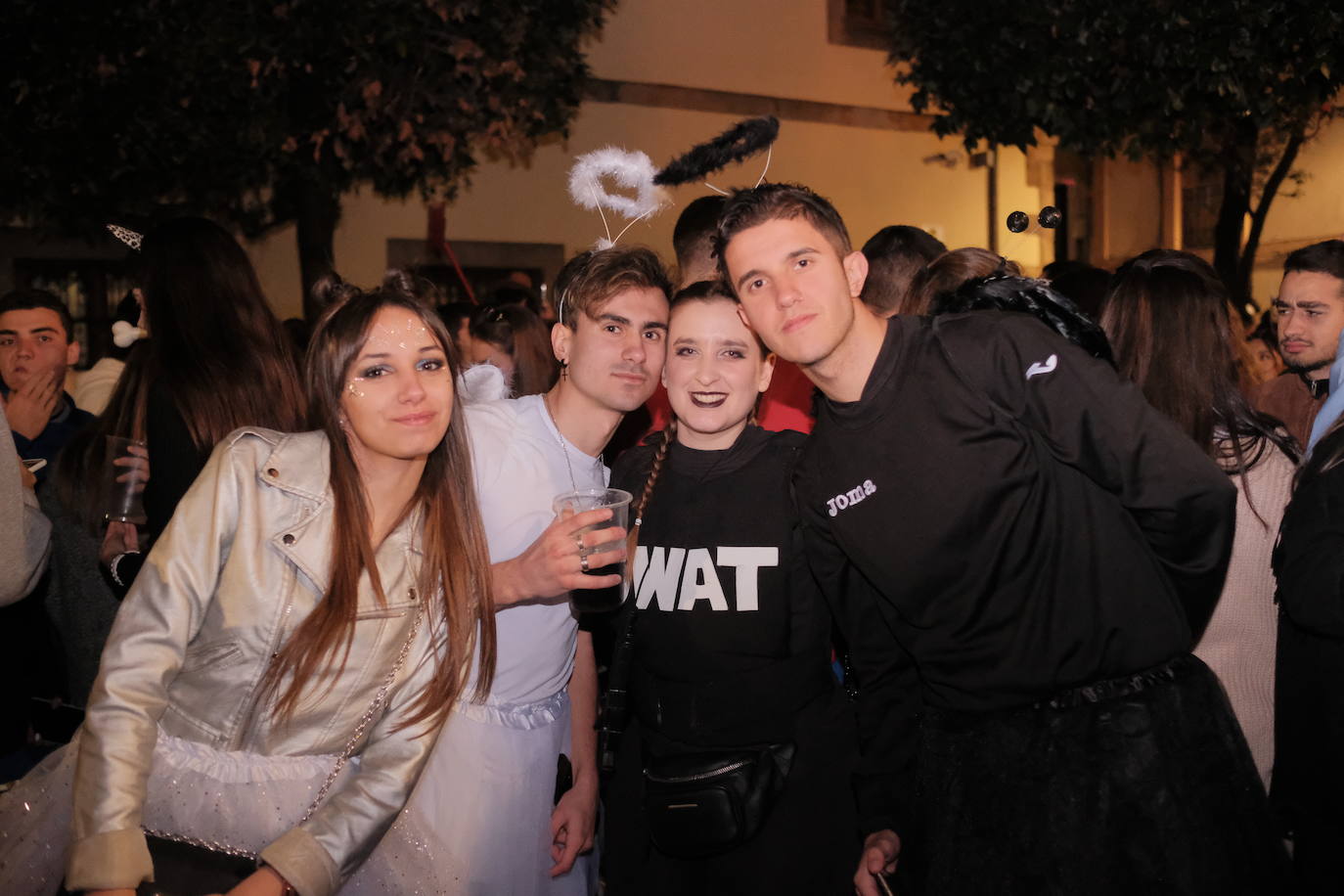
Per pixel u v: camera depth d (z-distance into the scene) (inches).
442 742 75.0
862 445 68.1
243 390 82.1
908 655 78.5
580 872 85.6
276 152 230.4
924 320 68.9
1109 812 64.3
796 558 80.4
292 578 60.9
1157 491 62.2
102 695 56.4
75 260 297.0
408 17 212.2
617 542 68.0
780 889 79.8
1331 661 71.2
